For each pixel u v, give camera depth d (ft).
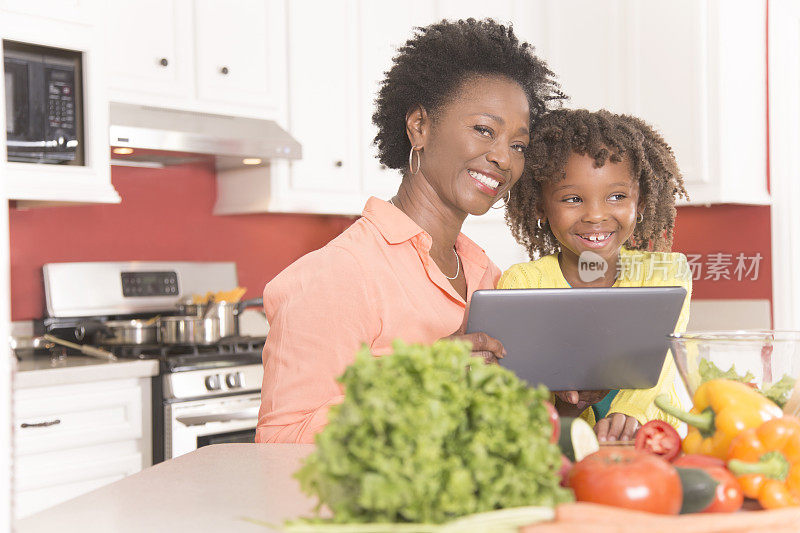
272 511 2.47
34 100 8.19
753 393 2.59
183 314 10.08
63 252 10.03
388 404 1.82
